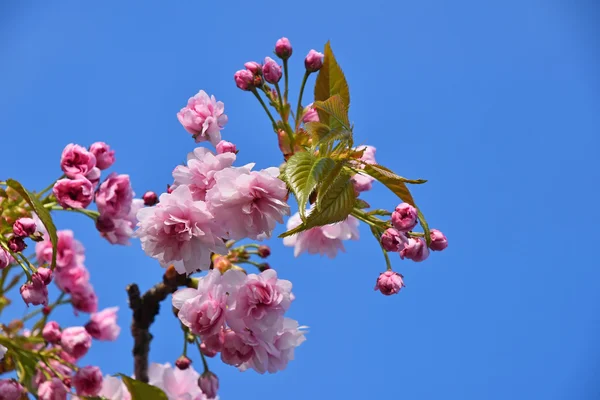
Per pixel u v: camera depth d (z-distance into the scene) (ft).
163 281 3.53
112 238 3.53
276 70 3.43
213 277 3.20
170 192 3.25
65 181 3.34
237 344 3.20
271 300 3.19
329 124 3.36
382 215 3.29
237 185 3.14
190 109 3.38
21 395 3.50
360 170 3.23
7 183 3.19
